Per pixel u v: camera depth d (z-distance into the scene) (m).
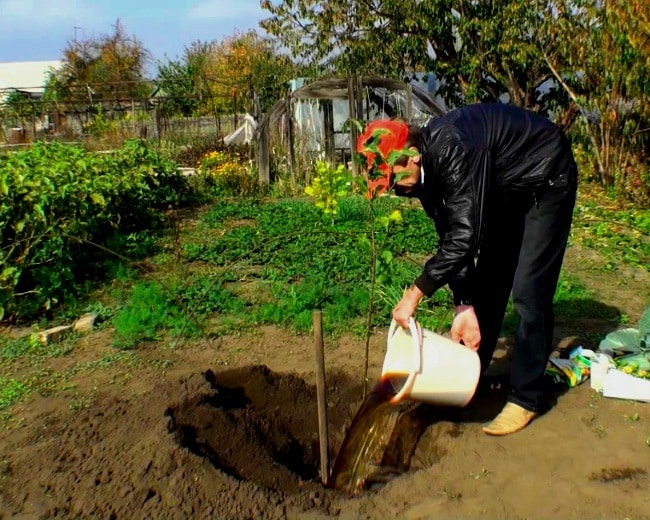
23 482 3.68
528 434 4.05
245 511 3.43
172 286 7.20
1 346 5.75
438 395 3.83
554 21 14.83
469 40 18.08
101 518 3.38
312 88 15.48
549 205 3.87
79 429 4.16
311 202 13.60
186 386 4.47
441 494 3.54
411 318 3.76
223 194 14.84
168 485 3.53
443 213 3.88
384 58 19.41
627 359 4.69
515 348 4.10
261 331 6.01
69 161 9.77
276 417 4.60
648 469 3.61
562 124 17.58
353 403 4.76
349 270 7.81
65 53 39.59
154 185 12.51
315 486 3.88
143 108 27.77
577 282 7.31
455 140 3.54
